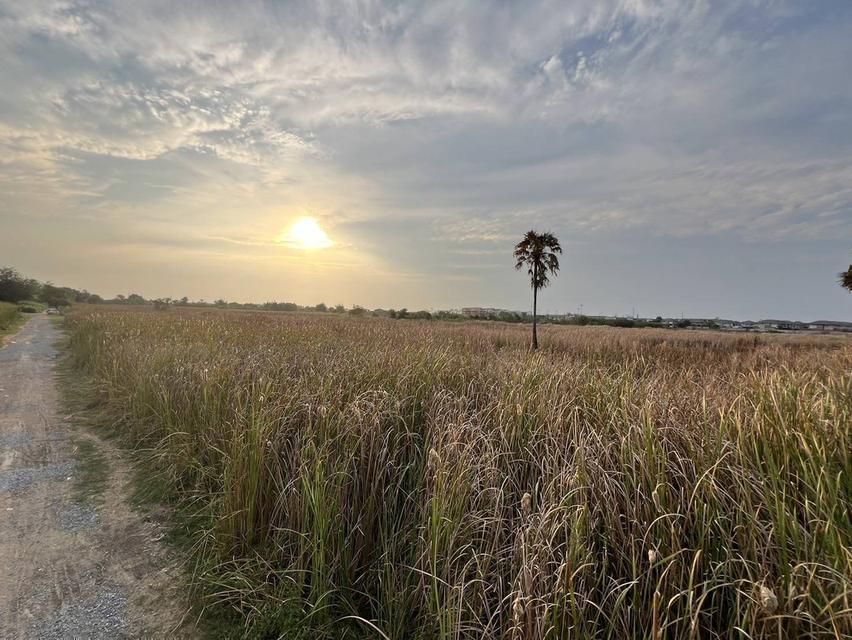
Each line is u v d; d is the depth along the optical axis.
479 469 2.96
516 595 2.08
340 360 6.30
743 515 2.20
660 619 1.95
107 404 7.76
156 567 3.20
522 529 2.47
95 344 11.98
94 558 3.31
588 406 3.96
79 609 2.72
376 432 3.45
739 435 2.57
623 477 2.64
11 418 7.30
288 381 5.17
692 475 2.50
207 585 2.90
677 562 2.07
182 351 7.79
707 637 2.03
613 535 2.30
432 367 5.71
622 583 2.18
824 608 1.60
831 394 3.16
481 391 5.01
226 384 5.34
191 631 2.55
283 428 3.82
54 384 10.20
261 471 3.32
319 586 2.62
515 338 18.02
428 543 2.52
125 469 5.12
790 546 2.07
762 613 1.79
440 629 2.12
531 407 3.95
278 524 3.18
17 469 5.11
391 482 3.20
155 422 5.99
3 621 2.60
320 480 2.84
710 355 11.28
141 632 2.53
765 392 3.22
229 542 3.12
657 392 3.88
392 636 2.43
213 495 3.92
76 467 5.18
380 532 2.97
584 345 15.22
